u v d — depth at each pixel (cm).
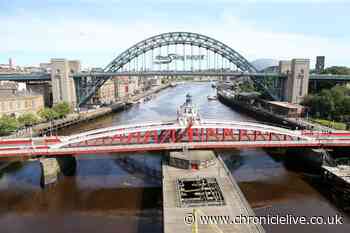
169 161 4750
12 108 9012
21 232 3444
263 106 12875
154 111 13300
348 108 8575
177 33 13700
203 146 5153
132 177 5078
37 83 12769
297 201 4147
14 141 5412
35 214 3850
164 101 17475
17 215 3831
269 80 12838
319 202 4125
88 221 3659
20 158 6044
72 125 9944
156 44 13775
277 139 5812
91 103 14900
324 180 4838
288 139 5894
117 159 6088
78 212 3884
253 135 6144
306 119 9288
